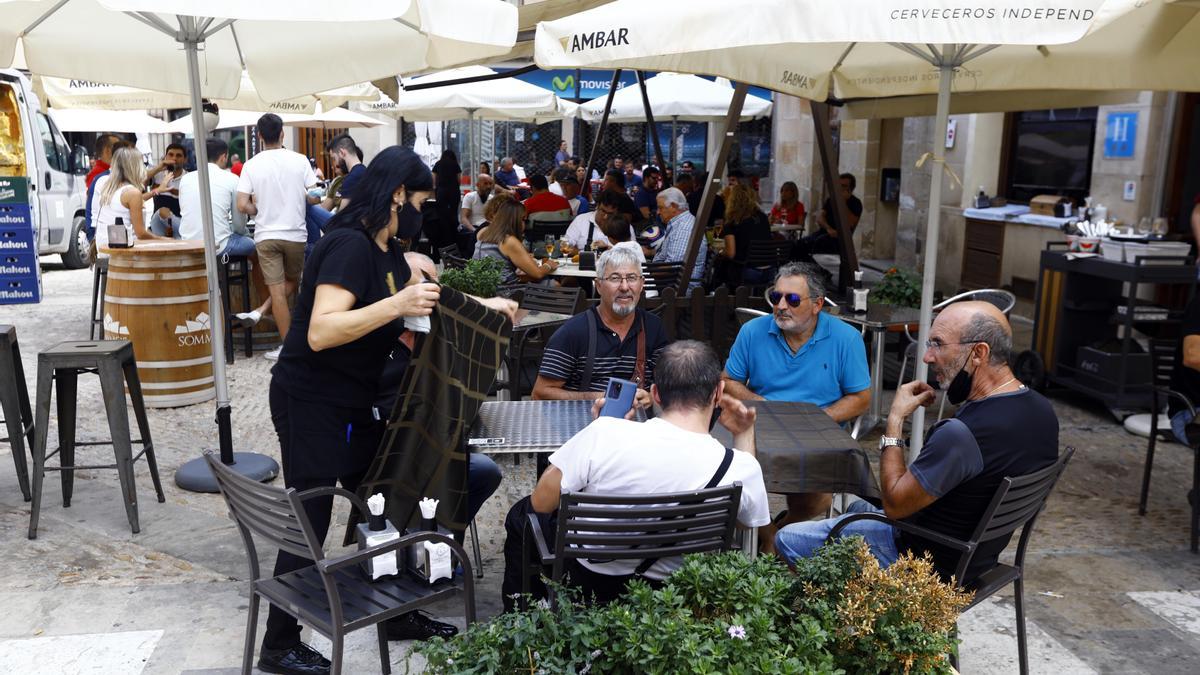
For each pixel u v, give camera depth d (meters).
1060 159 11.01
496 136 23.78
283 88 5.68
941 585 2.55
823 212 12.02
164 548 4.61
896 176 15.93
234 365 8.41
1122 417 7.01
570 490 2.83
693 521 2.75
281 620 3.43
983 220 11.80
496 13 4.44
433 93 11.65
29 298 11.27
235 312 8.93
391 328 3.38
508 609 3.48
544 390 4.40
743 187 10.08
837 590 2.53
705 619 2.36
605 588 2.93
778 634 2.36
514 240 7.71
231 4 3.28
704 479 2.80
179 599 4.08
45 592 4.12
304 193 8.27
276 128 8.13
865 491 3.38
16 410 5.05
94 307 9.17
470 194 14.52
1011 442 2.99
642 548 2.78
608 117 12.65
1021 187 11.73
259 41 5.66
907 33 3.20
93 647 3.67
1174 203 8.97
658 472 2.77
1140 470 6.06
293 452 3.39
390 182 3.24
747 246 9.99
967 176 12.27
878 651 2.40
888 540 3.33
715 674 2.12
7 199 11.11
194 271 7.06
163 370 7.03
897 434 3.21
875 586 2.51
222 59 5.68
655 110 12.52
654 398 2.99
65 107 7.40
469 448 3.38
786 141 19.45
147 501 5.20
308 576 3.12
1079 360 7.32
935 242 4.29
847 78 5.43
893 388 7.92
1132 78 4.75
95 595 4.10
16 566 4.36
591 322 4.42
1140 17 4.63
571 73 12.03
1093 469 6.06
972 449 2.95
